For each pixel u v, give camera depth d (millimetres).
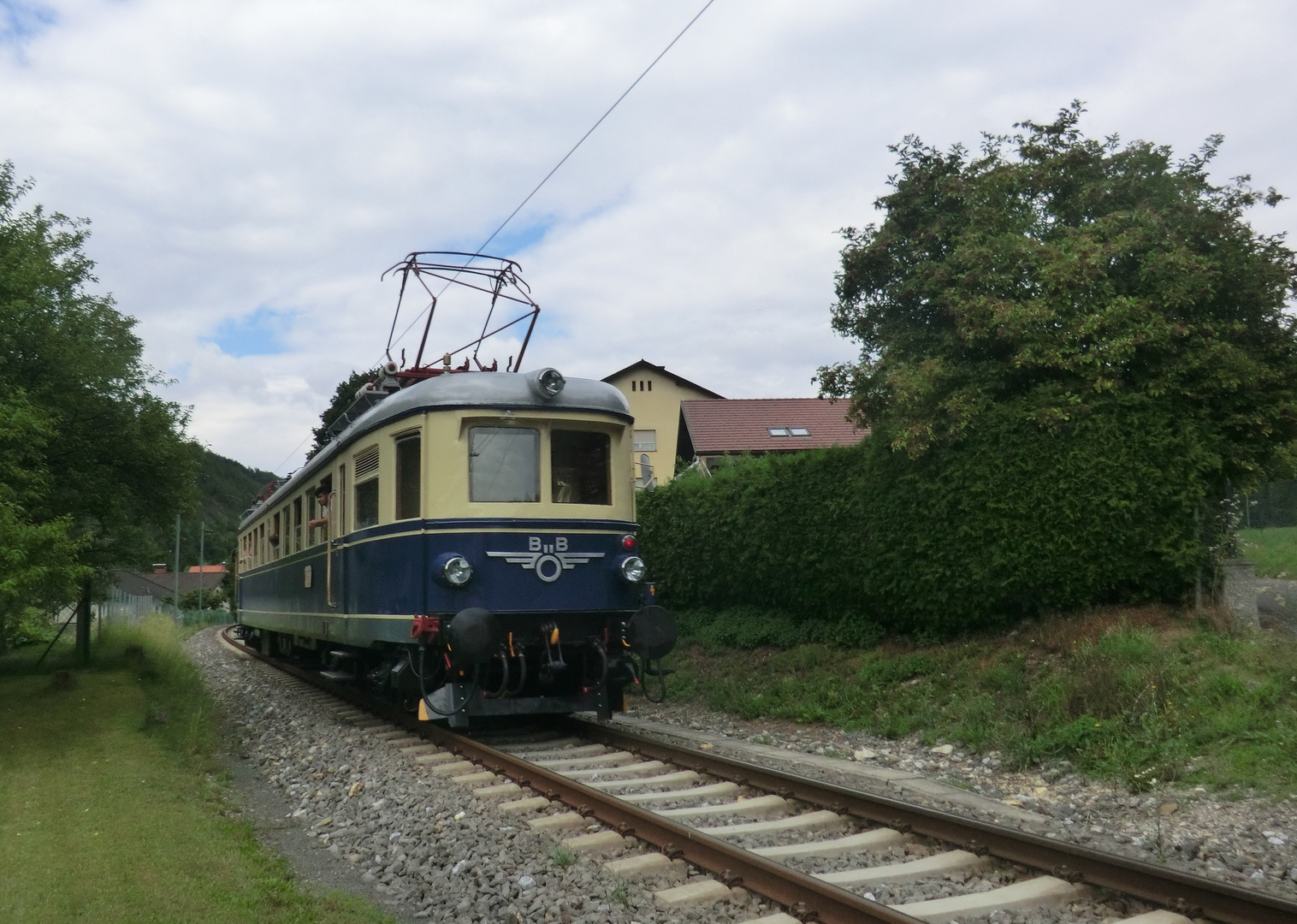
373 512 9992
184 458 14258
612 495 9727
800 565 12766
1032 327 10398
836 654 12273
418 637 8852
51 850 5730
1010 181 11469
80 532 13109
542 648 9383
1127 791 7203
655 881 5297
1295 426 9961
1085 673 8836
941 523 10836
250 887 5254
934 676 10531
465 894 5254
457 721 8961
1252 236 10555
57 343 11633
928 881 5230
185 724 10336
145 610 39375
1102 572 9914
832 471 12492
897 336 11828
